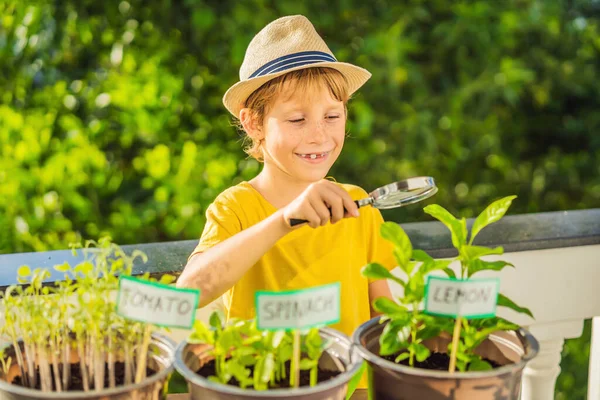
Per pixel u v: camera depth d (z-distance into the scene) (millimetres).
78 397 1028
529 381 2098
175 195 3730
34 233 3492
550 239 2057
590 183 4523
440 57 4191
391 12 4051
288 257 1720
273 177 1740
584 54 4441
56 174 3486
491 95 4062
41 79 3752
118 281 1186
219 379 1141
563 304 2105
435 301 1148
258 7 3736
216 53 3789
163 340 1215
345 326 1739
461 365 1191
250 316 1726
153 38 3789
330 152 1679
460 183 4355
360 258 1813
